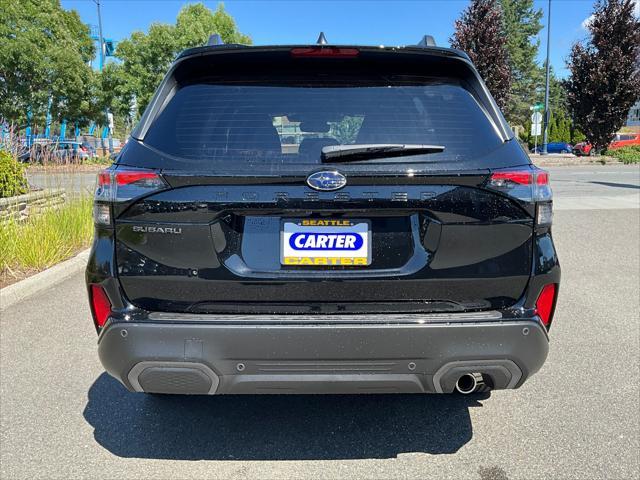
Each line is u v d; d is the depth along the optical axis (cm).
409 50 252
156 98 250
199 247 226
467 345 223
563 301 524
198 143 235
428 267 227
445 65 260
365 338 221
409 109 247
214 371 224
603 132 2753
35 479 256
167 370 226
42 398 336
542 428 298
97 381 360
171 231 226
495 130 245
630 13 2577
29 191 827
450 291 229
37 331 451
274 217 228
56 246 661
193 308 229
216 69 257
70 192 802
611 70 2623
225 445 284
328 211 225
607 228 885
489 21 2802
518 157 238
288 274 227
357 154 226
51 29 2953
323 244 228
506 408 321
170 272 227
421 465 266
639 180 1756
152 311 231
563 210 1061
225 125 240
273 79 254
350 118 244
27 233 639
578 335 435
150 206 226
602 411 316
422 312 229
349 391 231
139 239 229
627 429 295
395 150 226
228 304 229
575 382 353
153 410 322
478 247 228
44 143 861
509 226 229
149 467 265
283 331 220
